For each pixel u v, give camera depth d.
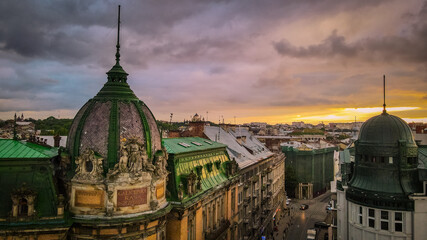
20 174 36.38
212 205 56.75
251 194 86.88
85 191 36.97
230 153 83.12
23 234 34.22
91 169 37.50
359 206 55.72
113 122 39.34
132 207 37.59
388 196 52.06
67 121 181.12
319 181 165.12
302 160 159.62
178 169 48.28
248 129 137.50
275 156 123.62
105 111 40.16
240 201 76.88
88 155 37.31
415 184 52.84
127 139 38.59
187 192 46.97
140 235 38.03
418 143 67.62
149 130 41.91
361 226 54.97
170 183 46.38
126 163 37.53
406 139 54.00
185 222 45.56
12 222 34.12
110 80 43.56
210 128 93.25
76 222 35.91
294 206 143.50
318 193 164.50
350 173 61.38
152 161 41.28
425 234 50.69
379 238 53.03
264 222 98.75
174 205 44.16
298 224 115.88
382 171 54.00
